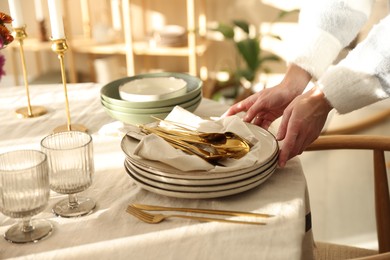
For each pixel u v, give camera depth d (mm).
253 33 3455
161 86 1401
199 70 3623
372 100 997
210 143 1004
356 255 1206
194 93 1263
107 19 3635
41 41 3375
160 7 3547
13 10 1287
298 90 1162
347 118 2850
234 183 886
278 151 993
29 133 1261
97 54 3711
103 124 1305
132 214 880
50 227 841
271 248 776
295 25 3369
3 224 861
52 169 831
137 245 796
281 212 873
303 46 1185
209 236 813
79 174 839
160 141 948
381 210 1208
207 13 3461
